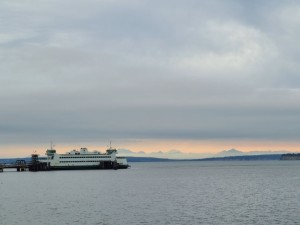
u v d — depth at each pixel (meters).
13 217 97.38
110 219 94.50
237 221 91.44
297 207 111.12
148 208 111.44
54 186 189.62
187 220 93.00
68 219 94.50
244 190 164.50
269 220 92.12
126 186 188.62
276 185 188.75
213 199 132.38
